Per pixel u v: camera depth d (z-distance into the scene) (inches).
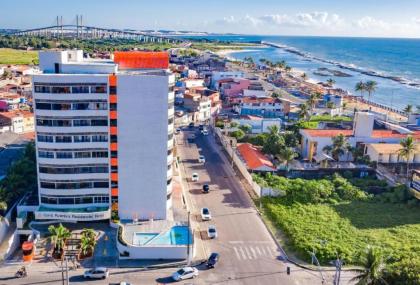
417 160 5620.1
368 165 5659.5
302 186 4904.0
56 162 3882.9
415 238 3922.2
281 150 5595.5
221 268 3430.1
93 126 3833.7
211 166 5807.1
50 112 3764.8
